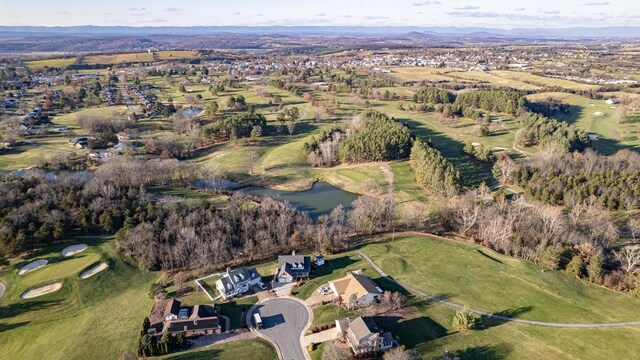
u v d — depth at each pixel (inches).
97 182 5265.8
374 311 3481.8
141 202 5017.2
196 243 4362.7
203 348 3115.2
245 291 3821.4
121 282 3998.5
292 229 4847.4
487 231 4707.2
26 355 3154.5
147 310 3560.5
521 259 4362.7
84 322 3462.1
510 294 3750.0
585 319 3430.1
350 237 4886.8
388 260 4301.2
